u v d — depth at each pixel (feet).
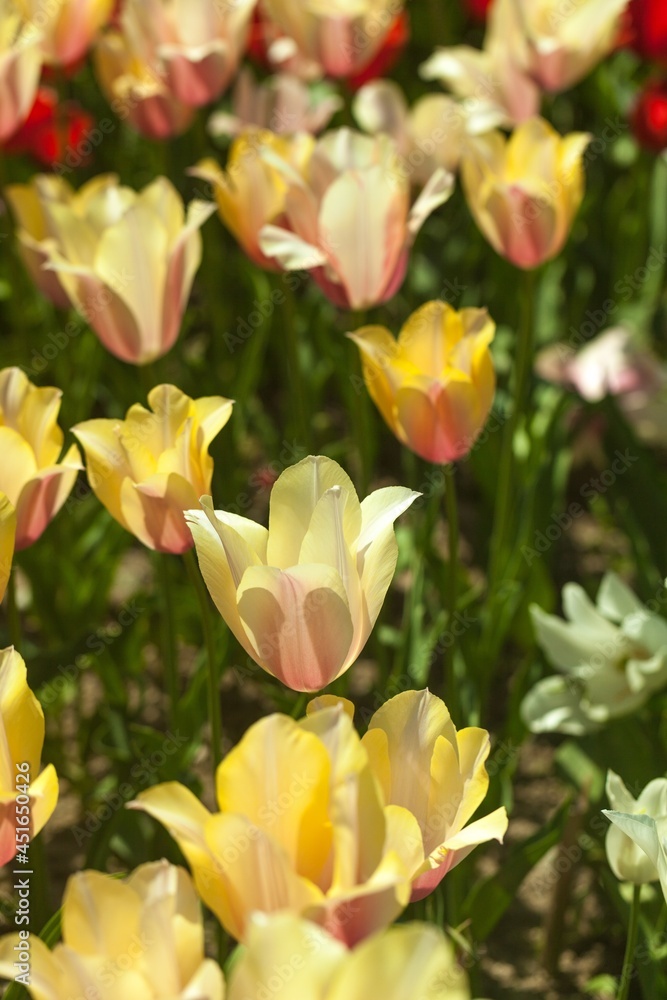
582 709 3.48
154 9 3.85
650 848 2.75
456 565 3.27
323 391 4.99
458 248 4.72
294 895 2.42
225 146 5.07
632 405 4.21
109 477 2.96
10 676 2.59
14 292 4.10
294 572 2.64
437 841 2.58
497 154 3.54
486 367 3.13
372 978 2.17
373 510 2.73
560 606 4.17
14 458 2.92
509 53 3.90
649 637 3.41
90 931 2.42
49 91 4.29
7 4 3.68
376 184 3.23
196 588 3.03
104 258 3.29
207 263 4.29
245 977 2.26
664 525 3.79
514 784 3.85
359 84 4.29
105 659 3.57
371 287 3.34
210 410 2.97
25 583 4.08
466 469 4.70
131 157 5.30
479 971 3.27
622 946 3.52
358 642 2.73
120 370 4.16
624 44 4.21
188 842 2.45
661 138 4.16
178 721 3.41
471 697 3.53
